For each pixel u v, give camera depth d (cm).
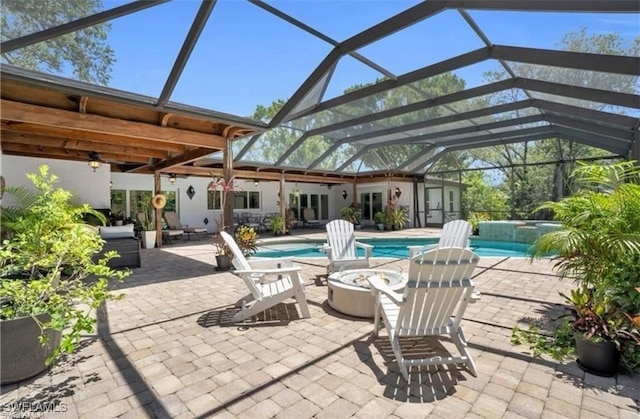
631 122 632
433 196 1662
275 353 283
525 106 717
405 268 645
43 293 264
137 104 502
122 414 202
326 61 562
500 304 413
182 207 1453
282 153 1143
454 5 398
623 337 242
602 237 286
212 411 205
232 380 240
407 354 282
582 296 288
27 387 230
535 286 504
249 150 1064
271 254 1022
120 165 1150
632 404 209
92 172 860
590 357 247
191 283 538
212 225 1536
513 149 1302
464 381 238
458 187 1549
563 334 295
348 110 799
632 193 286
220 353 283
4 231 458
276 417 199
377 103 753
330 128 952
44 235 307
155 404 212
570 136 1065
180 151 816
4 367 229
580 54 430
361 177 1708
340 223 620
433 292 252
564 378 240
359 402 213
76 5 359
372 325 348
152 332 330
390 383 236
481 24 437
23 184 760
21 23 363
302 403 213
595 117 656
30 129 595
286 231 1435
